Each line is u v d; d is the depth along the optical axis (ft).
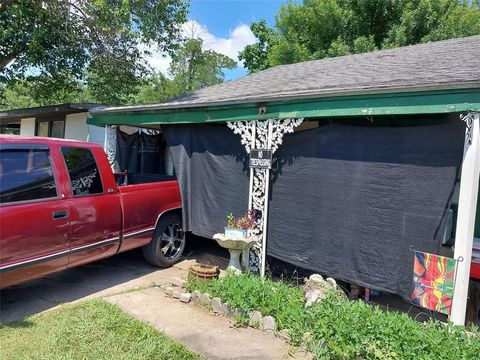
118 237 15.64
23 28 34.83
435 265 11.96
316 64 26.48
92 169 14.67
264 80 23.77
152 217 17.54
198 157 19.56
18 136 12.57
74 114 38.81
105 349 10.19
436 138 12.31
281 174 16.30
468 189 11.28
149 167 27.86
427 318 14.11
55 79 41.57
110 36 36.88
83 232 13.93
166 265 18.79
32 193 12.28
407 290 12.72
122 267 18.61
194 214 19.70
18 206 11.73
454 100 11.12
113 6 33.14
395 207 13.16
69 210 13.33
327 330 10.33
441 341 9.61
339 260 14.48
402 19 50.42
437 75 12.48
